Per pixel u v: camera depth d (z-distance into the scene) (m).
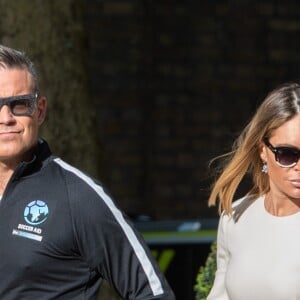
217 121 34.09
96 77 33.19
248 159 13.43
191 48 33.91
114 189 33.31
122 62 33.41
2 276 12.02
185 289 18.53
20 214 12.05
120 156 33.44
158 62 33.75
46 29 19.81
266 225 13.10
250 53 34.34
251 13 34.34
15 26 19.67
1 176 12.39
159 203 33.69
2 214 12.08
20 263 11.95
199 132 33.97
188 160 33.91
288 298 12.67
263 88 34.38
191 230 18.92
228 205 13.48
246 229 13.25
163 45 33.75
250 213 13.35
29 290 12.00
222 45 34.16
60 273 12.02
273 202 13.14
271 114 12.76
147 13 33.59
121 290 12.16
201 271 16.47
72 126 19.94
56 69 19.84
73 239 11.98
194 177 33.91
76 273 12.07
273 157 12.78
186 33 33.91
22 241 11.97
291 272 12.72
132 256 12.07
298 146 12.61
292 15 34.69
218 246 13.70
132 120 33.50
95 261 12.05
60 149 19.72
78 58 20.22
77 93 20.09
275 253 12.88
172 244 18.66
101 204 12.02
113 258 12.05
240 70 34.25
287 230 12.95
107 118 33.31
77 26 20.28
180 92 33.88
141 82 33.59
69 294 12.09
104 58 33.25
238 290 13.02
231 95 34.19
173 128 33.84
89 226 11.96
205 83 34.03
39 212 12.02
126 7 33.44
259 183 13.49
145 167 33.59
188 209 33.84
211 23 34.06
